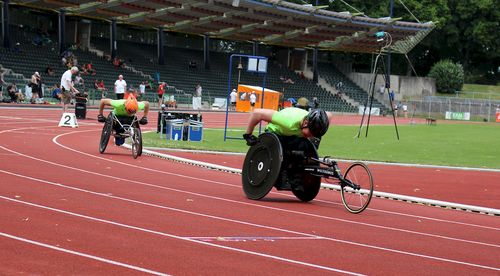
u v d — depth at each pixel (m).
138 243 8.13
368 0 89.06
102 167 16.23
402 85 84.81
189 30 65.50
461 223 12.26
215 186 14.55
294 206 12.52
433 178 19.53
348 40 74.88
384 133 39.94
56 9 53.00
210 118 47.28
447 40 95.00
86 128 28.97
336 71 84.69
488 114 80.12
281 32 69.06
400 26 73.06
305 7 65.12
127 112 19.20
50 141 21.91
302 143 12.79
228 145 25.77
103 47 62.19
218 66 70.44
